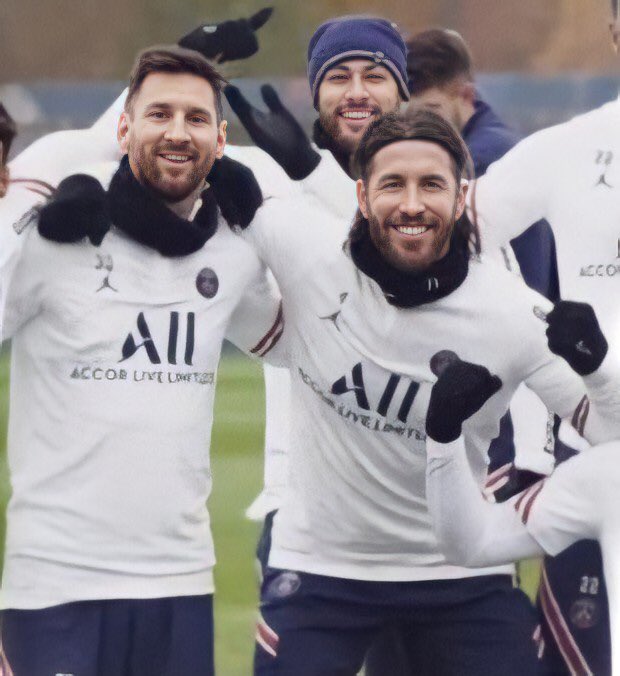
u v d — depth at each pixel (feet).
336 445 53.88
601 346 49.37
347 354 53.06
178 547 52.60
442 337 52.39
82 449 51.72
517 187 58.23
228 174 53.47
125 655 52.44
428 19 224.12
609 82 203.21
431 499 50.03
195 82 51.62
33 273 51.83
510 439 61.62
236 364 167.02
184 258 52.44
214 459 119.34
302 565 54.65
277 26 214.28
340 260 52.70
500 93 203.62
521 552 51.49
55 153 57.31
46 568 51.78
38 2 231.50
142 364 52.06
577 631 58.23
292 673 54.13
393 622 55.31
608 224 57.52
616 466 50.67
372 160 51.39
